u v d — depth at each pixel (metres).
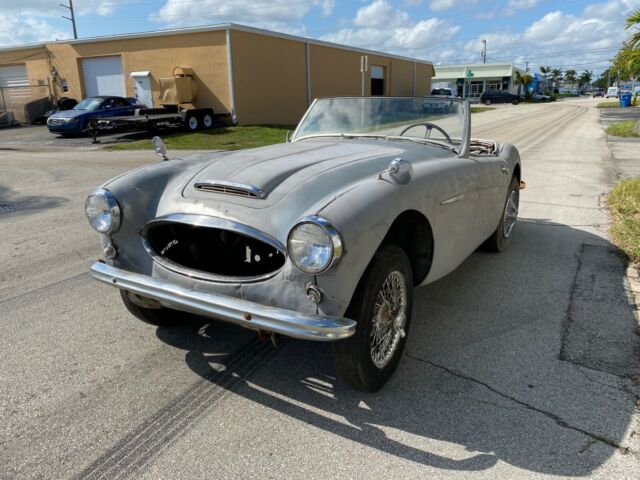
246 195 2.79
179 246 3.10
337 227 2.35
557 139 17.58
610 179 9.61
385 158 3.40
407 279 2.95
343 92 30.64
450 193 3.36
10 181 10.38
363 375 2.70
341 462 2.39
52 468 2.36
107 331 3.69
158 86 23.70
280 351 3.41
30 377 3.10
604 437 2.54
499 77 70.88
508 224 5.37
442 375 3.09
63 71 26.31
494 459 2.40
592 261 5.05
